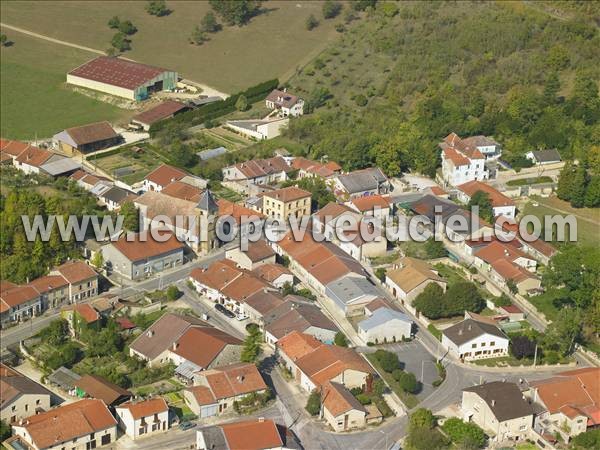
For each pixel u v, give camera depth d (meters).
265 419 198.50
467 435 196.38
